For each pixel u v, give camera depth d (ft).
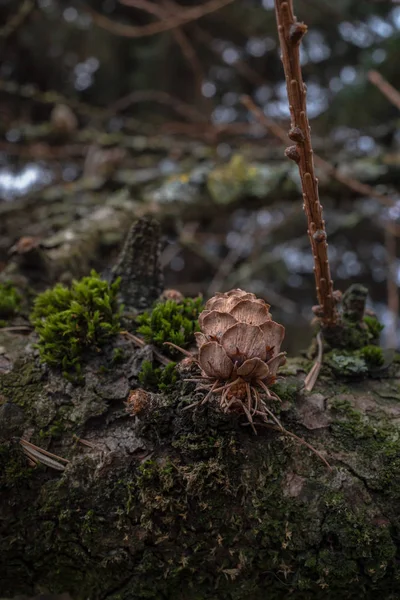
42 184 2.01
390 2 1.56
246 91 2.14
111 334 0.78
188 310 0.79
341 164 1.57
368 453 0.71
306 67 1.95
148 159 1.85
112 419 0.73
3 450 0.70
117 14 2.02
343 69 1.96
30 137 1.79
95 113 1.81
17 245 1.01
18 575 0.73
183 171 1.64
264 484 0.69
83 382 0.75
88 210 1.35
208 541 0.69
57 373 0.76
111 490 0.69
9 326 0.86
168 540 0.69
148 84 2.09
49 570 0.73
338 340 0.80
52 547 0.71
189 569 0.70
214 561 0.70
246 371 0.65
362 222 1.96
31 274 1.01
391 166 1.55
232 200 1.48
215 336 0.67
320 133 1.96
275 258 1.74
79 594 0.74
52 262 1.04
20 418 0.72
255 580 0.70
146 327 0.76
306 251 2.07
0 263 1.25
